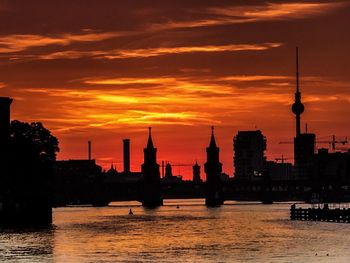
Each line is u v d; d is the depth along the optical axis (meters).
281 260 189.38
